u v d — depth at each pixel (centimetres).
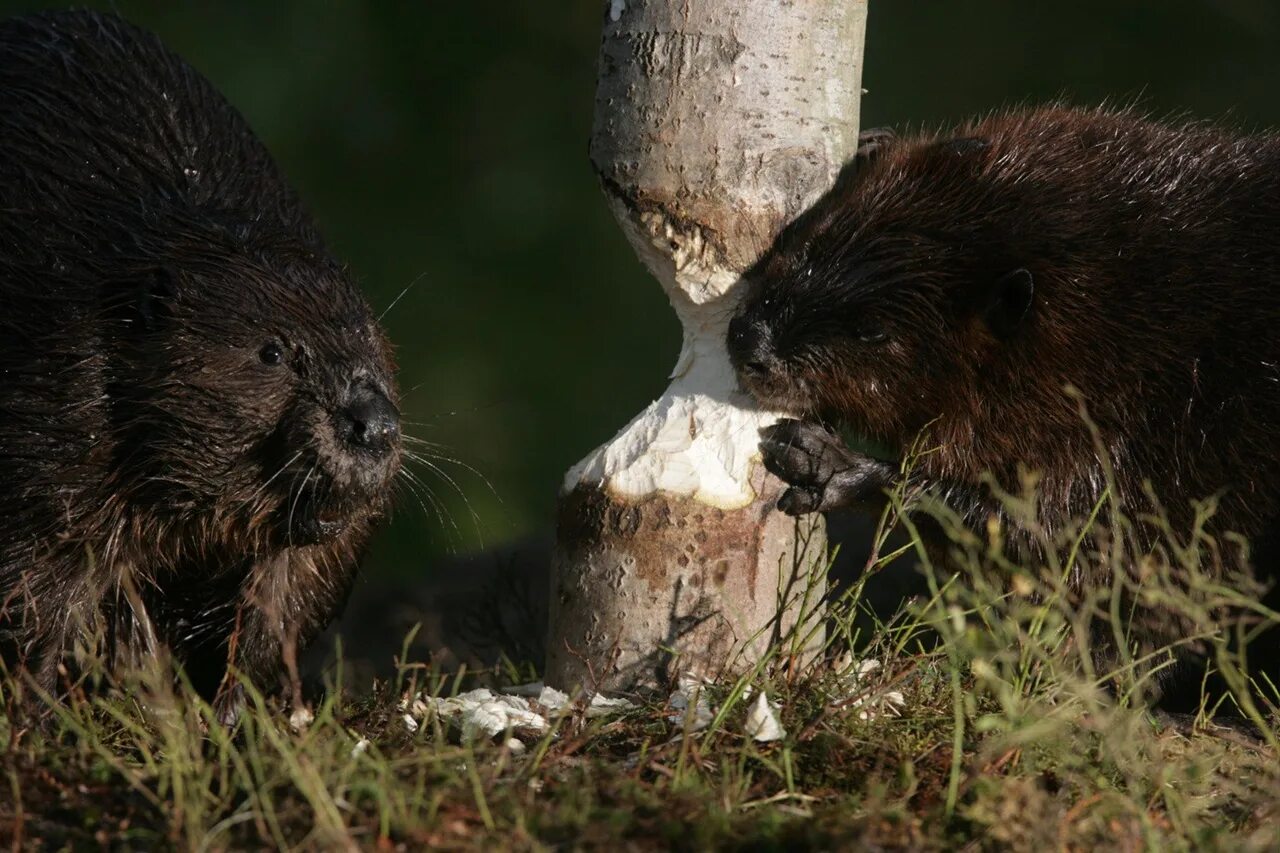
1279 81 2564
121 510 1036
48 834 774
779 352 1023
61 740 922
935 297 1048
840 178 1072
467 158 2719
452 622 1577
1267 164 1124
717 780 839
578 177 2712
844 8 1039
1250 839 766
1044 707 892
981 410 1066
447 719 943
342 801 757
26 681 987
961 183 1084
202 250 1051
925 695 951
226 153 1188
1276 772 838
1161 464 1067
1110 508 1067
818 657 972
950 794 788
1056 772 830
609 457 1030
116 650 1081
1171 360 1066
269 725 812
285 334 1023
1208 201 1101
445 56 2761
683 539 1004
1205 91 2564
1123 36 2641
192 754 830
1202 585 900
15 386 1007
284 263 1062
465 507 2205
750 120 1009
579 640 1029
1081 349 1062
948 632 894
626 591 1011
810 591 977
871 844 746
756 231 1027
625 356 2577
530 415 2470
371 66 2711
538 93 2766
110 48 1202
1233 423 1061
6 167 1073
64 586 1025
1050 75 2633
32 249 1039
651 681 1009
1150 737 886
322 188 2617
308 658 1584
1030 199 1081
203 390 1010
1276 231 1094
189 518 1043
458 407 2394
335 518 1037
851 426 1091
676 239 1020
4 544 1009
